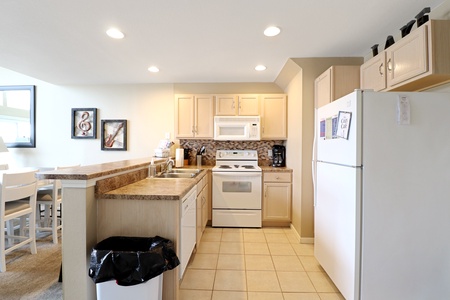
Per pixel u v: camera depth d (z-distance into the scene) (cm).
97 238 160
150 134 389
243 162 374
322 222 206
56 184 270
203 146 390
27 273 208
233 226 332
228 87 380
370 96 154
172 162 307
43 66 304
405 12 183
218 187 332
